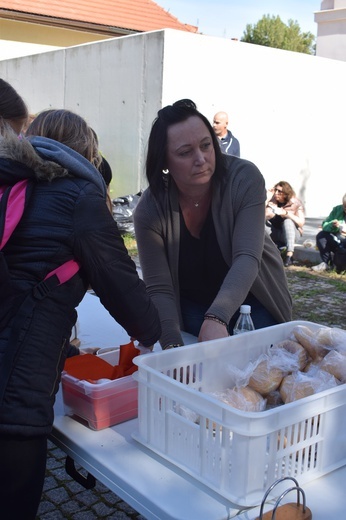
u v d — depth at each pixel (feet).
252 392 5.23
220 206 7.04
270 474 4.31
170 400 4.70
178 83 30.99
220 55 32.35
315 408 4.47
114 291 4.89
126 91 32.65
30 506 4.72
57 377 4.73
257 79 34.24
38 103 39.65
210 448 4.38
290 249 25.34
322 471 4.63
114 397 5.33
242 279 6.66
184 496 4.30
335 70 38.01
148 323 5.12
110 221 4.87
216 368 5.75
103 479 4.75
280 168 36.68
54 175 4.79
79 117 5.84
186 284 7.82
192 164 6.52
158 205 7.16
